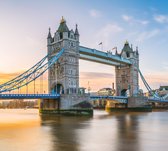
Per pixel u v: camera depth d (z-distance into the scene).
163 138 35.84
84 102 91.69
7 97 77.62
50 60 93.62
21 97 80.44
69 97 88.94
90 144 31.17
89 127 50.44
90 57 107.56
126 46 135.50
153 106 183.25
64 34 94.69
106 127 50.31
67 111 88.56
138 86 137.00
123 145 30.56
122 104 133.75
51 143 31.91
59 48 95.50
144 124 56.81
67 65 93.62
